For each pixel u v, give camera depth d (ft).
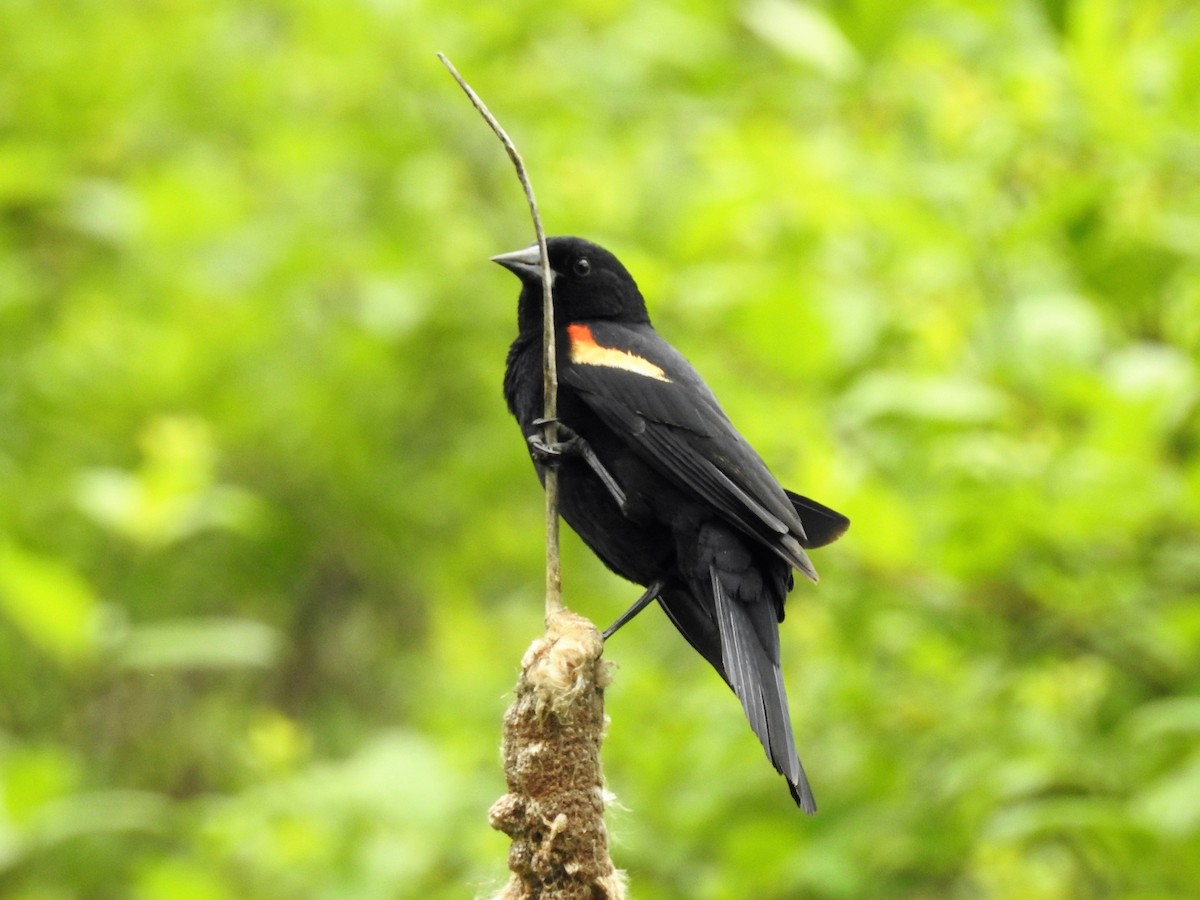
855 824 34.30
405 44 49.21
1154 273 32.83
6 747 39.65
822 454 31.58
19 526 51.98
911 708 35.12
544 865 18.04
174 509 40.65
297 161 52.70
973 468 31.22
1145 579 32.76
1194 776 28.53
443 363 58.13
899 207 34.60
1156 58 33.65
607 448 25.13
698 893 35.37
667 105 47.14
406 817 35.81
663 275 37.04
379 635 66.49
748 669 22.44
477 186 53.52
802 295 34.01
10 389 55.21
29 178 51.39
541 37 49.55
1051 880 37.42
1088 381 30.86
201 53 54.19
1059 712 35.19
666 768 36.99
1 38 53.88
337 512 61.41
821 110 40.42
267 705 64.95
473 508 59.93
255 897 38.55
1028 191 34.19
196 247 54.85
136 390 54.75
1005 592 33.12
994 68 35.76
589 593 56.70
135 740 60.90
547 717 18.26
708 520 24.30
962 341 33.83
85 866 53.06
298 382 56.70
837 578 34.83
